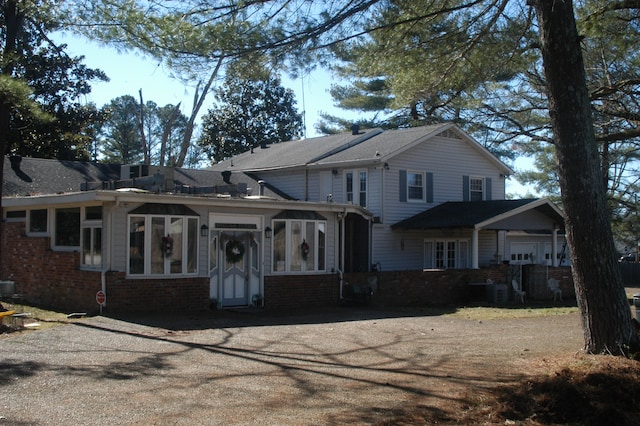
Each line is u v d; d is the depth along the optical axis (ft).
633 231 105.91
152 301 52.21
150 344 37.42
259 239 59.72
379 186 81.46
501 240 95.86
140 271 51.88
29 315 46.11
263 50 34.14
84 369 30.40
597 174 31.96
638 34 41.34
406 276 68.33
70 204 53.93
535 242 104.78
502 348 37.86
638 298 39.19
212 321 48.06
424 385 28.25
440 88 42.14
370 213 71.31
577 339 41.47
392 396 26.35
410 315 55.88
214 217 56.34
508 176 98.73
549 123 59.41
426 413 23.91
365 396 26.27
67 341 37.93
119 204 50.70
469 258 91.25
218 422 22.45
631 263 119.03
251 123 160.45
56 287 55.77
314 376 29.81
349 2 34.42
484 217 76.23
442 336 42.63
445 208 85.40
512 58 40.50
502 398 25.75
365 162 81.41
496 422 23.06
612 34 41.78
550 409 24.14
